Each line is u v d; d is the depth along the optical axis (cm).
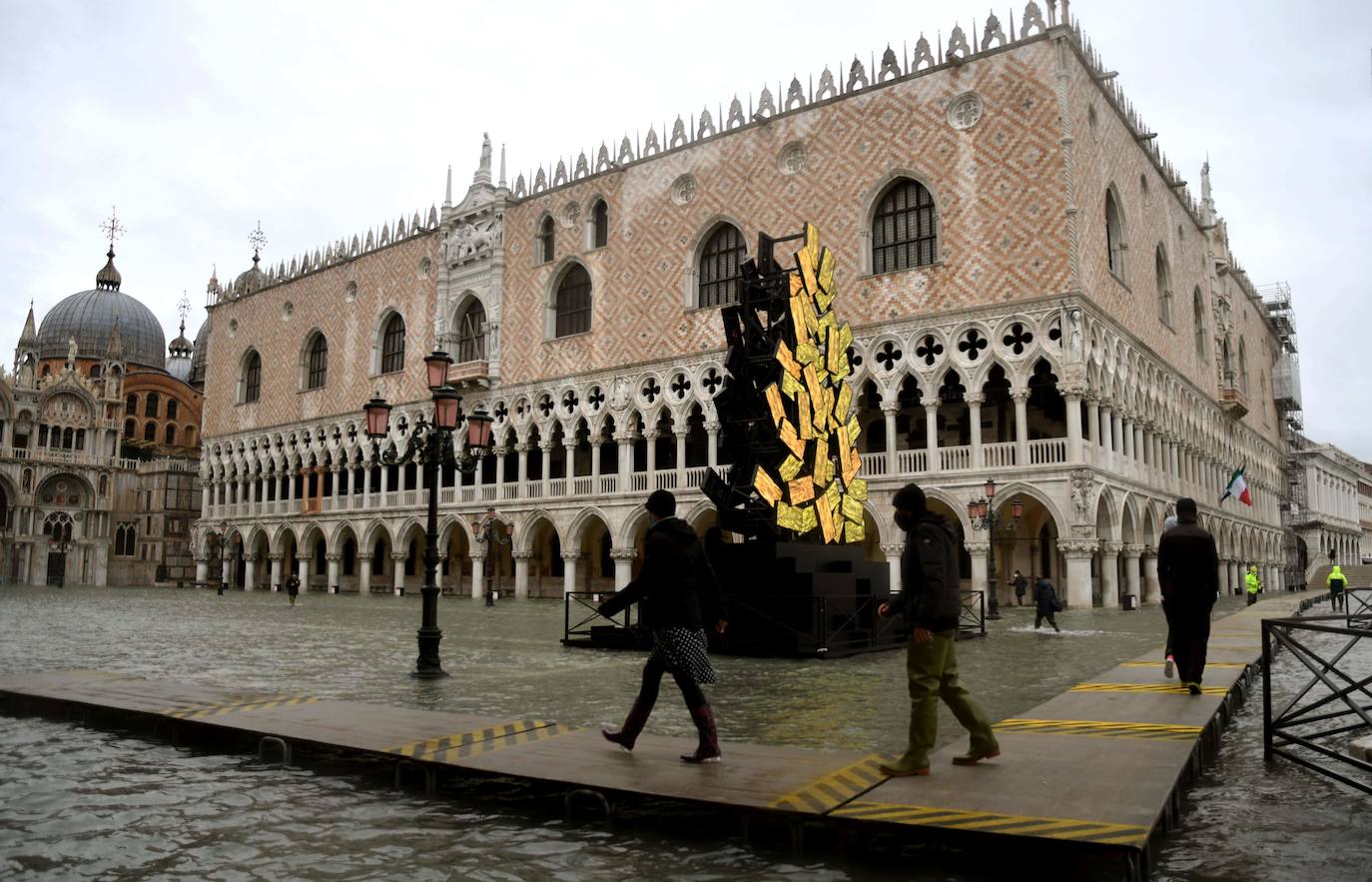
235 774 1005
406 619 3588
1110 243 4897
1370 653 2345
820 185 4834
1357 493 13800
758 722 1252
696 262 5319
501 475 6081
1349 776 979
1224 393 6881
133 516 9225
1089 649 2233
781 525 2300
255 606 4675
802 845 746
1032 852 692
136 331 11006
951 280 4391
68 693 1351
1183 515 1338
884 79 4706
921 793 794
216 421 8319
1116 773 854
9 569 8412
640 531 5450
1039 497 4081
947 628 870
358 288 7125
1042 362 4547
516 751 967
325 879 685
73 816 845
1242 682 1552
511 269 6175
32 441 8719
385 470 6731
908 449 4938
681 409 5234
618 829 809
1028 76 4269
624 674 1770
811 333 2547
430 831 803
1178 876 685
